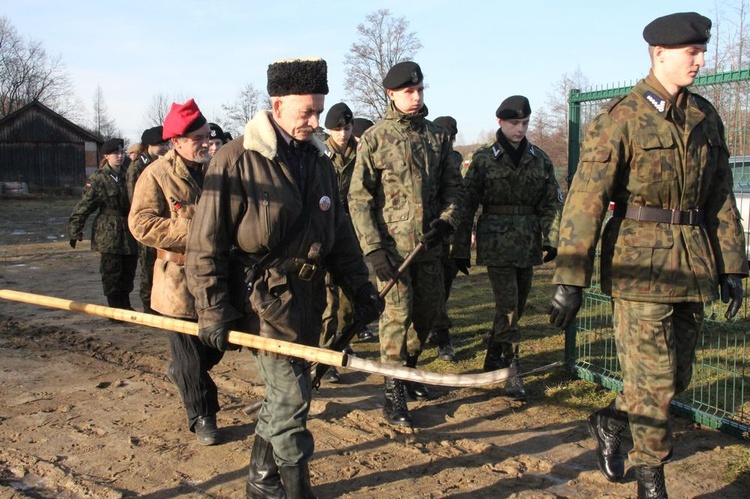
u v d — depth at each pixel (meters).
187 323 3.00
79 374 5.47
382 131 4.50
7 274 10.87
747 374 5.27
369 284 3.35
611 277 3.25
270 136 2.95
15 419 4.49
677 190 3.18
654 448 3.16
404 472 3.75
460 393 5.05
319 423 4.43
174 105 4.14
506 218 5.04
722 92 4.18
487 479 3.67
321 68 2.96
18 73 63.91
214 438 4.08
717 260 3.35
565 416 4.56
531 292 8.97
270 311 2.95
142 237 4.07
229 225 2.98
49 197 35.31
